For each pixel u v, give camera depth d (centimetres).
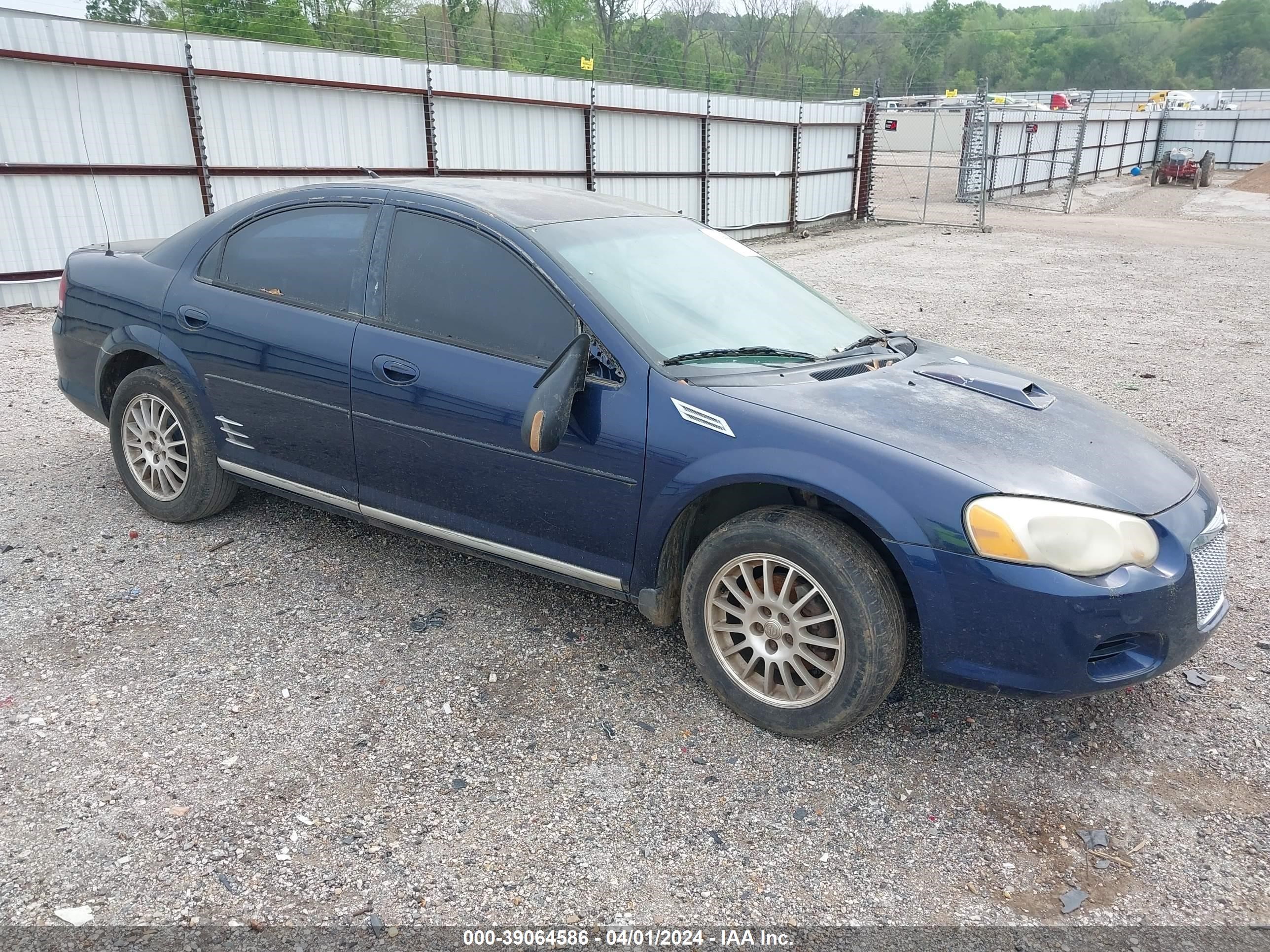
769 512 299
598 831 263
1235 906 244
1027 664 273
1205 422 709
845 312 414
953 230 2453
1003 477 279
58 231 1048
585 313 321
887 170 4334
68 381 464
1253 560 462
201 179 1176
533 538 341
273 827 258
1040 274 1591
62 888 233
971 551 270
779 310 378
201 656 340
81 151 1055
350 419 367
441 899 236
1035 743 311
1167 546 285
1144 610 273
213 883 237
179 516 438
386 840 255
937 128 4469
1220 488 566
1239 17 11469
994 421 313
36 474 509
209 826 257
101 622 359
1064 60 11444
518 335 333
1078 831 271
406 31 2159
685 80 3092
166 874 239
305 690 323
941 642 280
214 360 402
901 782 289
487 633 365
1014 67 11056
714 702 326
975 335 1038
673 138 1961
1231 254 1948
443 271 352
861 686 285
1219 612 311
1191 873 255
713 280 375
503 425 328
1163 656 287
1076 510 275
